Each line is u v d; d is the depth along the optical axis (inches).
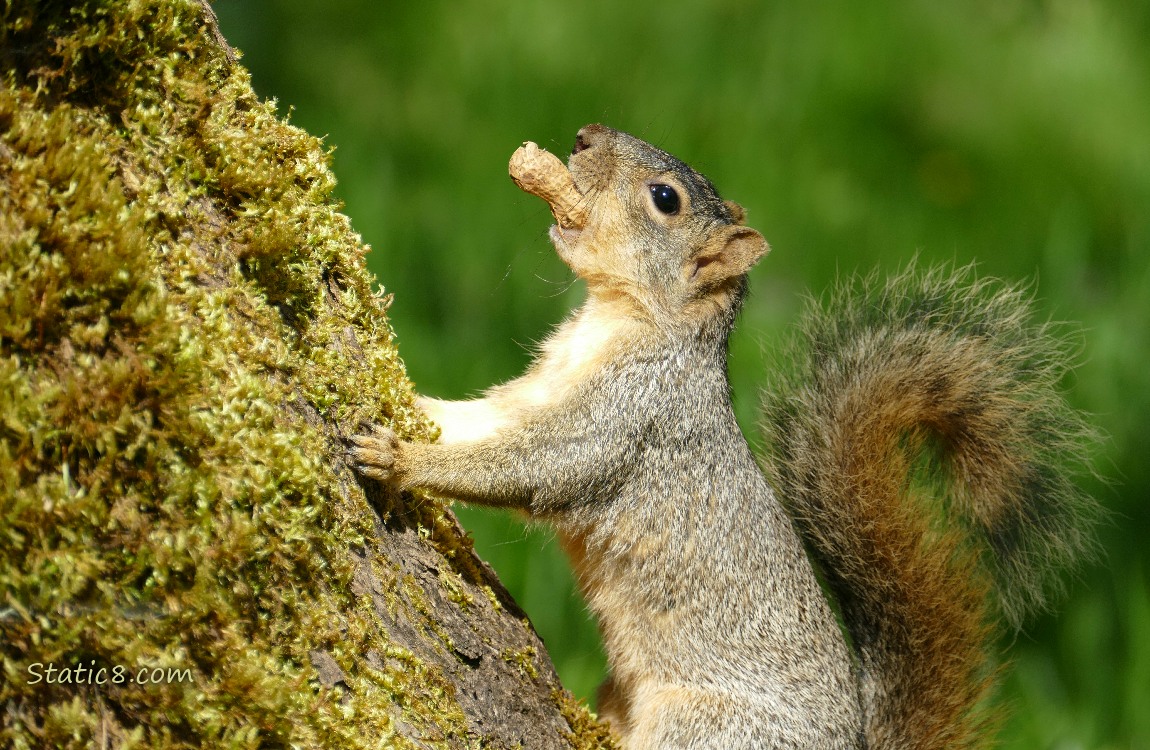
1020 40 589.3
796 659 251.1
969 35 579.5
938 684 268.5
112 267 141.7
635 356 252.1
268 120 179.3
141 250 145.1
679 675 248.2
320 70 514.9
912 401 278.7
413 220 444.5
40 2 145.5
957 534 277.1
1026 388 285.4
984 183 515.5
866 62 550.0
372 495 181.8
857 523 274.8
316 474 160.9
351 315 189.9
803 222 479.8
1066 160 534.6
